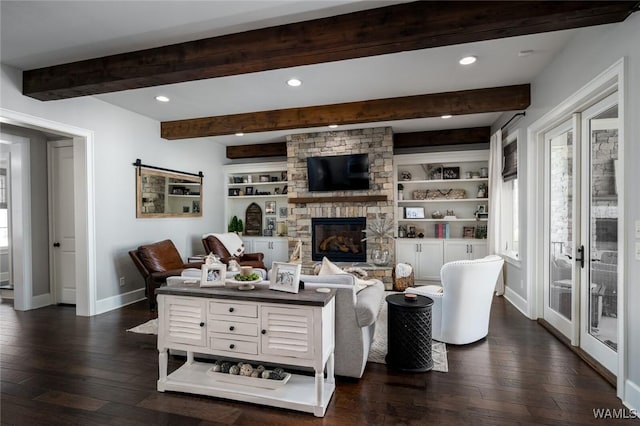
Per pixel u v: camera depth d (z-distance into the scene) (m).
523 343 3.35
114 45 3.01
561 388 2.49
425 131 6.17
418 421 2.12
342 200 6.13
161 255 4.85
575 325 3.15
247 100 4.46
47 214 4.95
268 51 2.75
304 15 2.58
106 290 4.54
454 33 2.40
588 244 3.02
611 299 2.68
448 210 6.46
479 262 3.25
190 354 2.79
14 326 3.92
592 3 2.13
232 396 2.36
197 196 6.50
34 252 4.74
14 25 2.66
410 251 6.25
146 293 4.66
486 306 3.42
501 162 5.05
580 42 2.82
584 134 3.05
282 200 7.41
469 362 2.93
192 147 6.35
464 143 6.23
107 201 4.56
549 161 3.82
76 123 4.14
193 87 3.99
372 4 2.46
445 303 3.33
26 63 3.37
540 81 3.65
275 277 2.43
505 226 5.17
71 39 2.90
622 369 2.30
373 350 3.21
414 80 3.81
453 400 2.34
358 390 2.49
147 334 3.65
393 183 6.14
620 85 2.28
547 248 3.88
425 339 2.77
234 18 2.60
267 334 2.28
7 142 4.59
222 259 5.56
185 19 2.60
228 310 2.35
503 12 2.27
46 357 3.07
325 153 6.21
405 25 2.46
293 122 4.80
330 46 2.60
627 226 2.26
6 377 2.70
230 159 7.73
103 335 3.62
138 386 2.57
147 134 5.25
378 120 4.53
